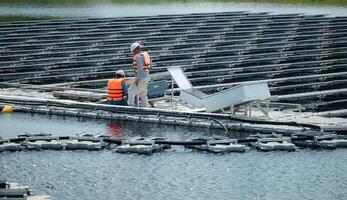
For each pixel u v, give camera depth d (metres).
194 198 32.84
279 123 43.44
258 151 39.47
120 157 38.66
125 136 42.84
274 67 68.75
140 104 48.31
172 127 44.91
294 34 87.06
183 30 88.81
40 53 74.88
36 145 40.16
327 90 58.69
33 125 46.06
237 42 81.88
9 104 51.16
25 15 121.25
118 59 70.56
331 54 75.25
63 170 36.69
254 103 45.66
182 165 37.28
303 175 35.75
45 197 32.41
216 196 33.09
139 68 47.34
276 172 36.19
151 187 34.25
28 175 35.97
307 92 57.94
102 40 81.56
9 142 40.62
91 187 34.28
